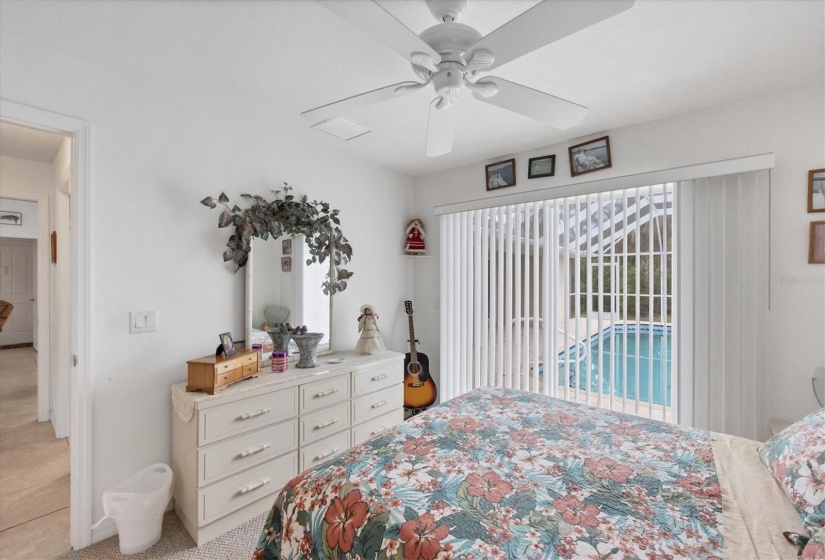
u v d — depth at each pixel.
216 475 1.95
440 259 3.60
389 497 1.13
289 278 2.74
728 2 1.44
